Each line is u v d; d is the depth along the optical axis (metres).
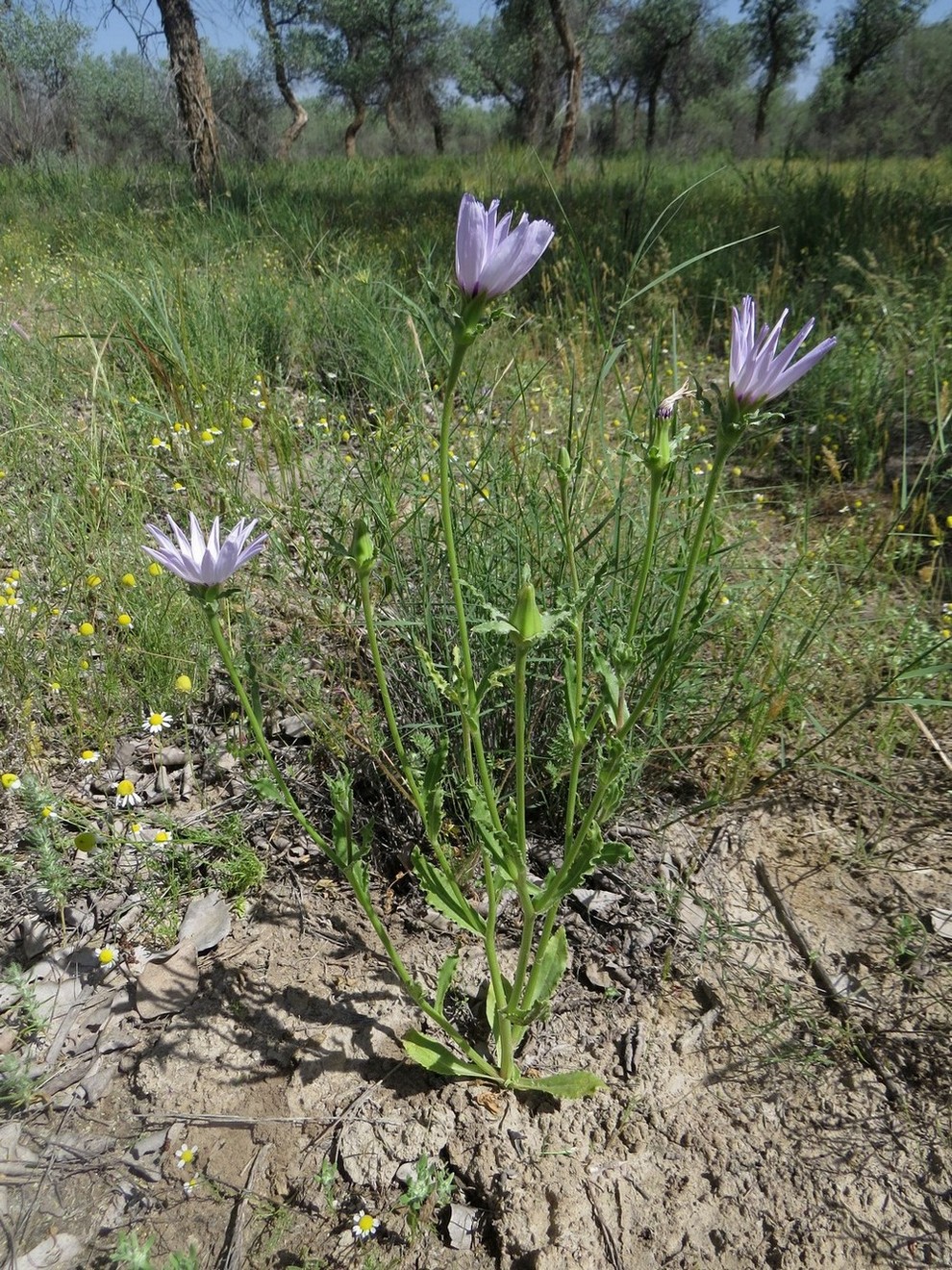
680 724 0.71
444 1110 0.52
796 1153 0.50
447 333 1.06
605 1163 0.49
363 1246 0.46
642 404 1.01
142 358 1.22
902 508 0.90
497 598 0.67
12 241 2.30
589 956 0.60
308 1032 0.55
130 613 0.81
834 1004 0.57
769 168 3.29
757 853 0.67
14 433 1.05
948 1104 0.52
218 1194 0.48
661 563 0.74
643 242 0.75
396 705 0.72
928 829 0.69
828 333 1.45
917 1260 0.46
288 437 1.02
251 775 0.69
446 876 0.48
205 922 0.61
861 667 0.79
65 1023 0.55
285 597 0.82
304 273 1.57
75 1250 0.46
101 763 0.72
